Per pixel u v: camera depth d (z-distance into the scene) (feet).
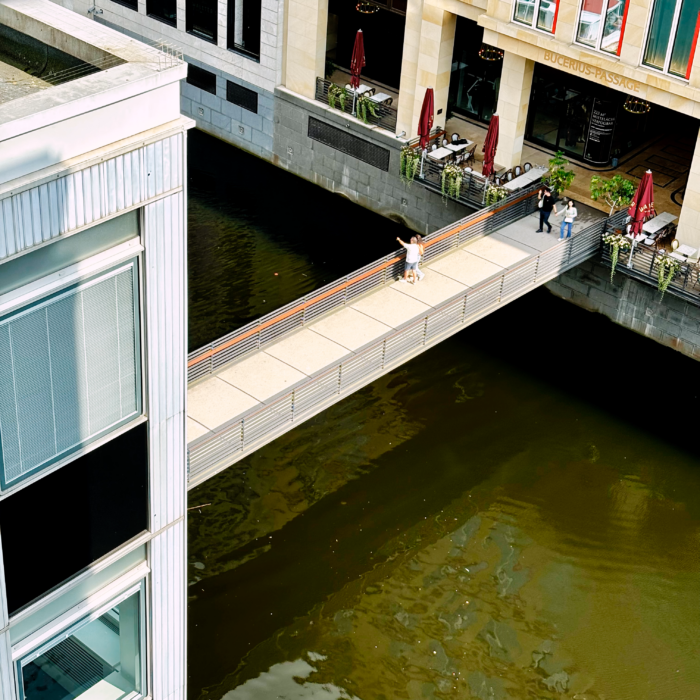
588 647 85.81
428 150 126.41
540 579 91.20
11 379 48.78
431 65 124.77
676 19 104.73
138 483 57.82
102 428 54.44
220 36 141.79
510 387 110.73
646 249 111.55
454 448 103.45
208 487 96.84
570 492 99.60
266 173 143.84
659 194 125.29
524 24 116.16
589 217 118.62
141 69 49.08
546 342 116.67
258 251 127.44
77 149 46.96
